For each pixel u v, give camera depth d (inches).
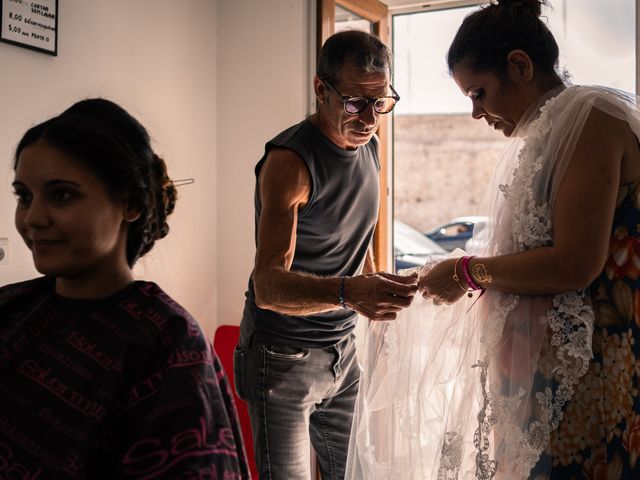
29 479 29.4
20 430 30.3
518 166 54.6
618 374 49.8
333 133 70.3
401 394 62.7
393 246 137.3
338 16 124.2
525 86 55.4
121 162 32.6
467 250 63.9
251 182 127.3
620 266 50.0
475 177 403.9
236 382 77.6
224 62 129.7
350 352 78.8
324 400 79.9
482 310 57.2
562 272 49.1
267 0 125.1
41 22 92.4
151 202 34.7
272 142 69.1
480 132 399.9
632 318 49.2
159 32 115.1
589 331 49.9
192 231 123.6
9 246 89.4
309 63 122.6
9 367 31.8
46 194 31.7
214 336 130.2
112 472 29.9
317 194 69.2
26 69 91.6
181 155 120.6
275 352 72.8
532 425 51.1
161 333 31.6
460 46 57.3
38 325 32.8
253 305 74.8
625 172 50.2
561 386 50.6
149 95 113.0
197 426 29.6
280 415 74.1
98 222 32.1
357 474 66.9
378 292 59.3
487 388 54.8
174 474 28.5
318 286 61.8
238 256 128.7
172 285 117.8
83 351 31.5
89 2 101.0
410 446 61.1
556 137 51.1
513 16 54.9
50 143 31.5
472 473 55.0
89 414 30.0
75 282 33.4
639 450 47.6
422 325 63.9
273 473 74.9
